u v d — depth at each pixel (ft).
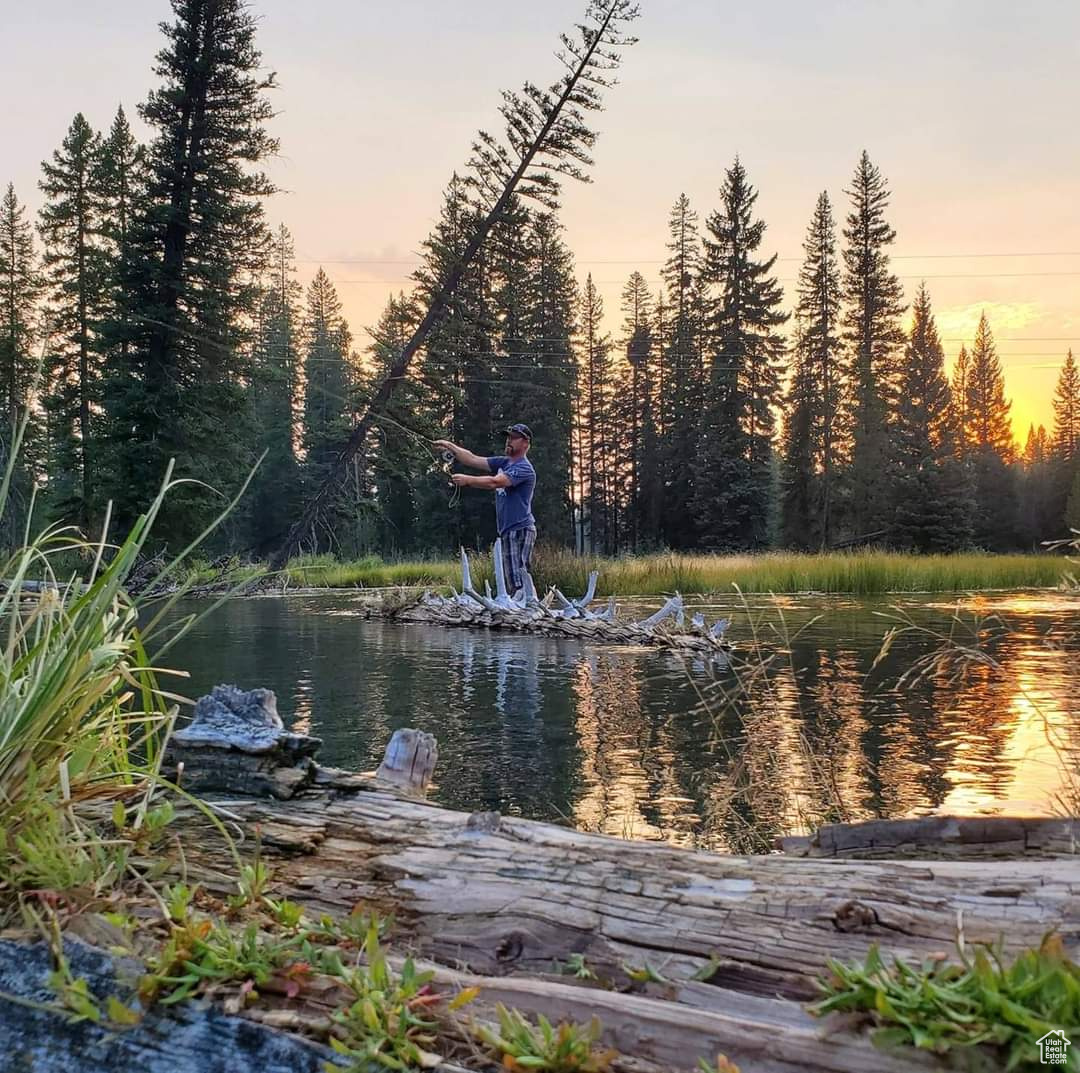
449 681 23.73
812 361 178.19
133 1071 4.28
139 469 78.84
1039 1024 3.65
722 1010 4.60
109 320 81.61
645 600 53.67
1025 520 204.44
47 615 6.49
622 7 88.33
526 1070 3.92
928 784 13.23
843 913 5.10
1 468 22.43
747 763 13.84
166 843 6.37
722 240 176.76
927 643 31.12
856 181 183.21
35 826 5.64
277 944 4.75
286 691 22.22
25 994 4.57
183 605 50.98
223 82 85.10
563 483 177.17
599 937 5.34
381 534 170.91
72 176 101.65
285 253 177.78
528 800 12.64
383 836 6.56
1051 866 5.42
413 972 4.47
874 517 164.76
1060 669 24.76
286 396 154.61
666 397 190.80
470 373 151.43
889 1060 3.81
